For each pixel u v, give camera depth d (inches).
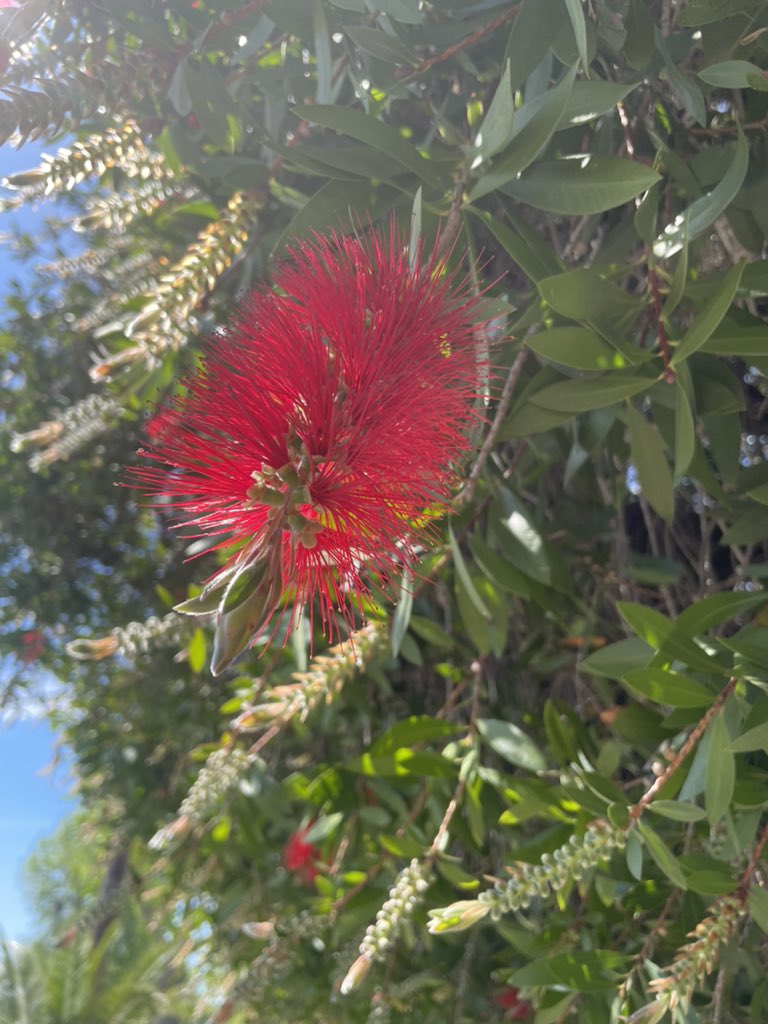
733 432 12.1
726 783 9.5
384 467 7.9
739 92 11.7
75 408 16.5
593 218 13.5
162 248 19.5
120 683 25.9
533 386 11.7
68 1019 35.7
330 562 8.3
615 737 15.8
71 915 42.4
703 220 9.8
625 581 16.7
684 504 18.6
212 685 24.8
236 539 8.1
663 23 12.0
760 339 10.1
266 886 20.9
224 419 7.6
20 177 11.9
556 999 12.1
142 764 27.1
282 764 23.0
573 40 9.8
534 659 17.7
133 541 30.9
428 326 8.3
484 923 17.2
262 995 19.7
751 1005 11.3
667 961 12.3
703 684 11.2
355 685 18.3
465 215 10.7
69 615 30.6
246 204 13.6
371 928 11.6
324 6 11.9
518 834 16.0
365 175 11.3
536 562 13.4
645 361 10.5
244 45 12.6
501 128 9.4
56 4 11.5
